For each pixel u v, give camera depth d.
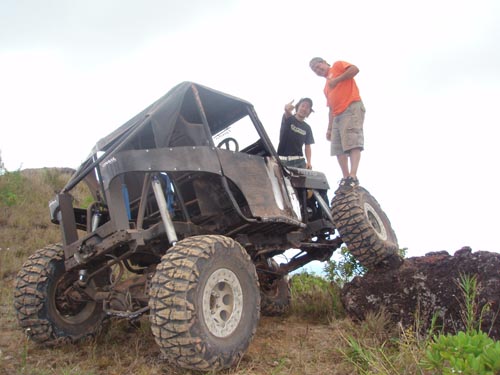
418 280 4.50
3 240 9.65
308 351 4.15
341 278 6.12
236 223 4.90
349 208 5.19
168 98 4.52
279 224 5.09
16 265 8.34
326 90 6.24
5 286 7.39
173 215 4.81
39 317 4.44
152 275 4.36
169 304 3.41
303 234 5.86
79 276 4.61
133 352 4.27
